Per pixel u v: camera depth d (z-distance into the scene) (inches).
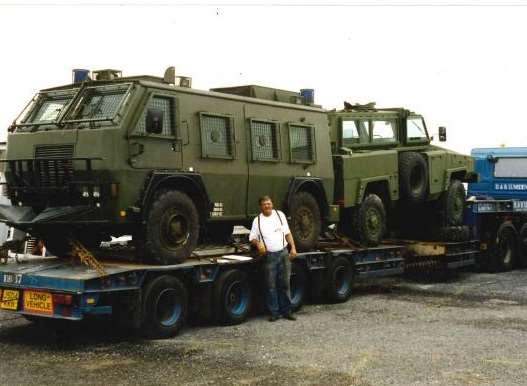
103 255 395.9
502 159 727.1
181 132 388.5
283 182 458.0
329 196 495.5
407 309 455.5
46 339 361.1
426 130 609.6
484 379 284.0
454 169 613.9
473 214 645.3
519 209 693.3
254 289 432.5
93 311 336.2
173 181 382.3
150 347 341.1
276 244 412.5
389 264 541.0
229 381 279.1
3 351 332.8
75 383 276.8
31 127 388.8
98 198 356.2
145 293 357.1
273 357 319.0
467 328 387.9
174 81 400.2
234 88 466.6
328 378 283.9
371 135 557.3
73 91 392.2
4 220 365.4
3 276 358.9
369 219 522.9
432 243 601.3
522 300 493.7
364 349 335.0
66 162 362.3
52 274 344.2
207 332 380.2
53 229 374.6
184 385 273.9
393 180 550.0
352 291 534.6
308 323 406.0
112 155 354.3
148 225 365.1
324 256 477.1
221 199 414.0
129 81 374.3
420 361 311.9
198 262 390.3
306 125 478.9
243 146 429.7
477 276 648.4
